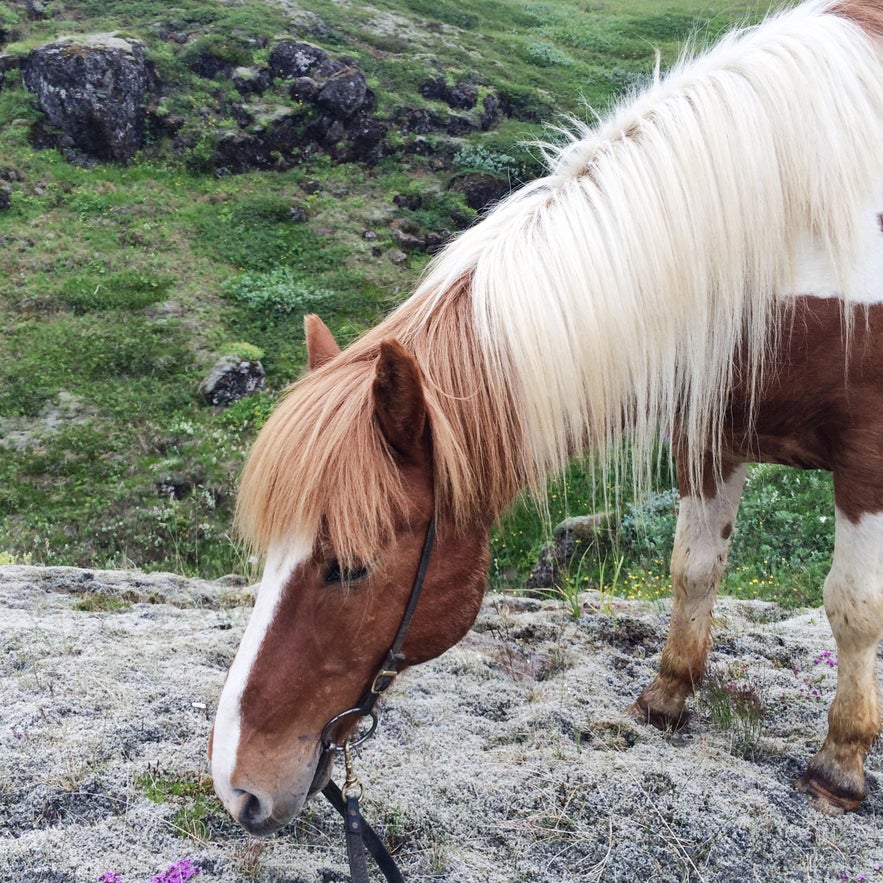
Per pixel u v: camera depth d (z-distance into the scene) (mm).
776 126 2133
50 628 3363
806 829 2324
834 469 2305
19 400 11609
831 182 2109
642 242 2051
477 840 2225
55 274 14258
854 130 2139
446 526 1885
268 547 1778
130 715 2678
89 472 10469
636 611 4141
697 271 2076
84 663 3021
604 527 6348
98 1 20906
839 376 2160
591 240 2023
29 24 19562
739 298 2117
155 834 2164
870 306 2113
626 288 2021
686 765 2574
